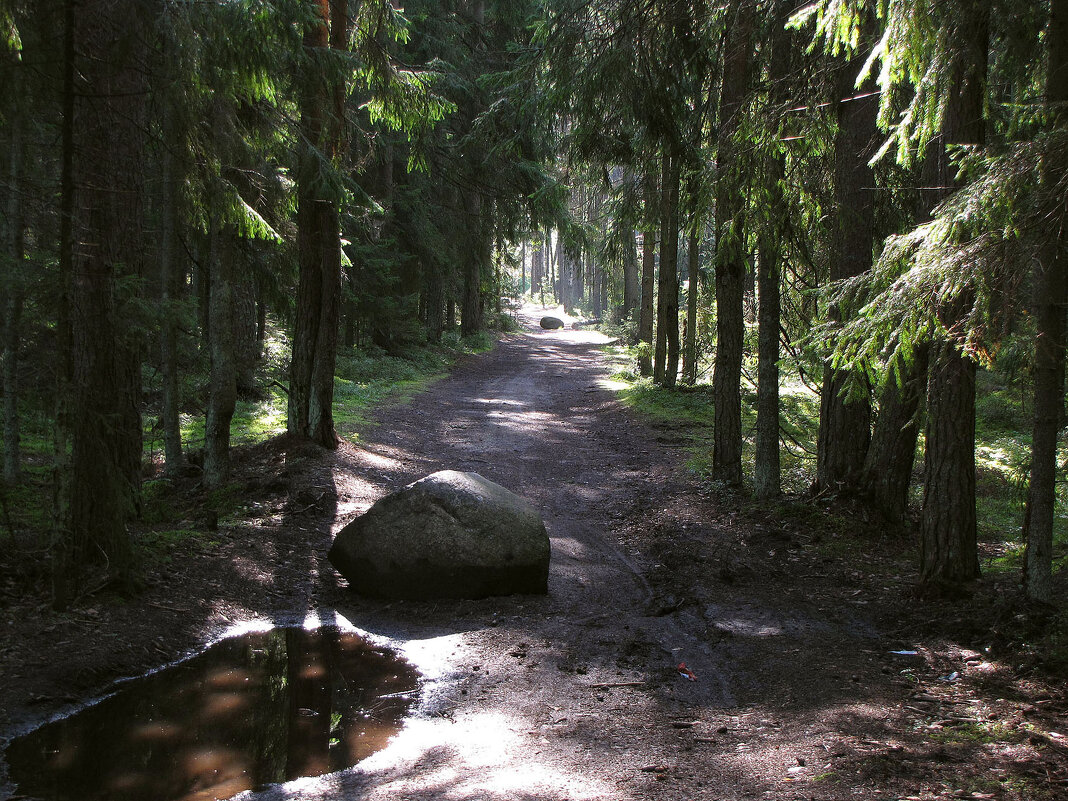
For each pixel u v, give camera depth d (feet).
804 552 30.01
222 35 27.22
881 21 22.04
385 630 23.21
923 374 27.68
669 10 34.01
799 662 19.77
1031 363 18.88
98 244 22.27
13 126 24.36
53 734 15.76
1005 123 22.22
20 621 19.69
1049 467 19.71
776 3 32.22
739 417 40.14
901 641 20.80
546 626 23.38
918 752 14.20
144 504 31.73
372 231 86.79
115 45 23.38
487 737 16.12
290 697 18.24
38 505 30.83
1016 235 15.05
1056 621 19.08
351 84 45.60
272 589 25.80
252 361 67.36
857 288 18.93
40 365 31.83
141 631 20.75
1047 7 18.61
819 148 30.45
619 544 33.50
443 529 25.73
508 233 102.27
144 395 60.44
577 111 37.35
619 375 103.30
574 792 13.32
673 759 14.75
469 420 70.03
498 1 88.69
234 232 37.19
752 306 59.57
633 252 59.77
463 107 90.68
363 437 54.44
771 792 13.01
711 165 35.29
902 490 32.07
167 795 13.60
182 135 27.89
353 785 13.98
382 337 104.17
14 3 19.38
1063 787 12.60
